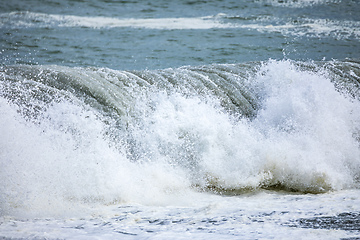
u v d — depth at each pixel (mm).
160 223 14883
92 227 14453
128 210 17016
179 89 24672
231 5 80812
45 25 65062
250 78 26891
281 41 52562
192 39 54781
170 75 25891
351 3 80438
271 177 21578
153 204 18406
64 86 22625
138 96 23562
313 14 72125
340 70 28828
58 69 24375
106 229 14180
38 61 42406
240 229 13820
